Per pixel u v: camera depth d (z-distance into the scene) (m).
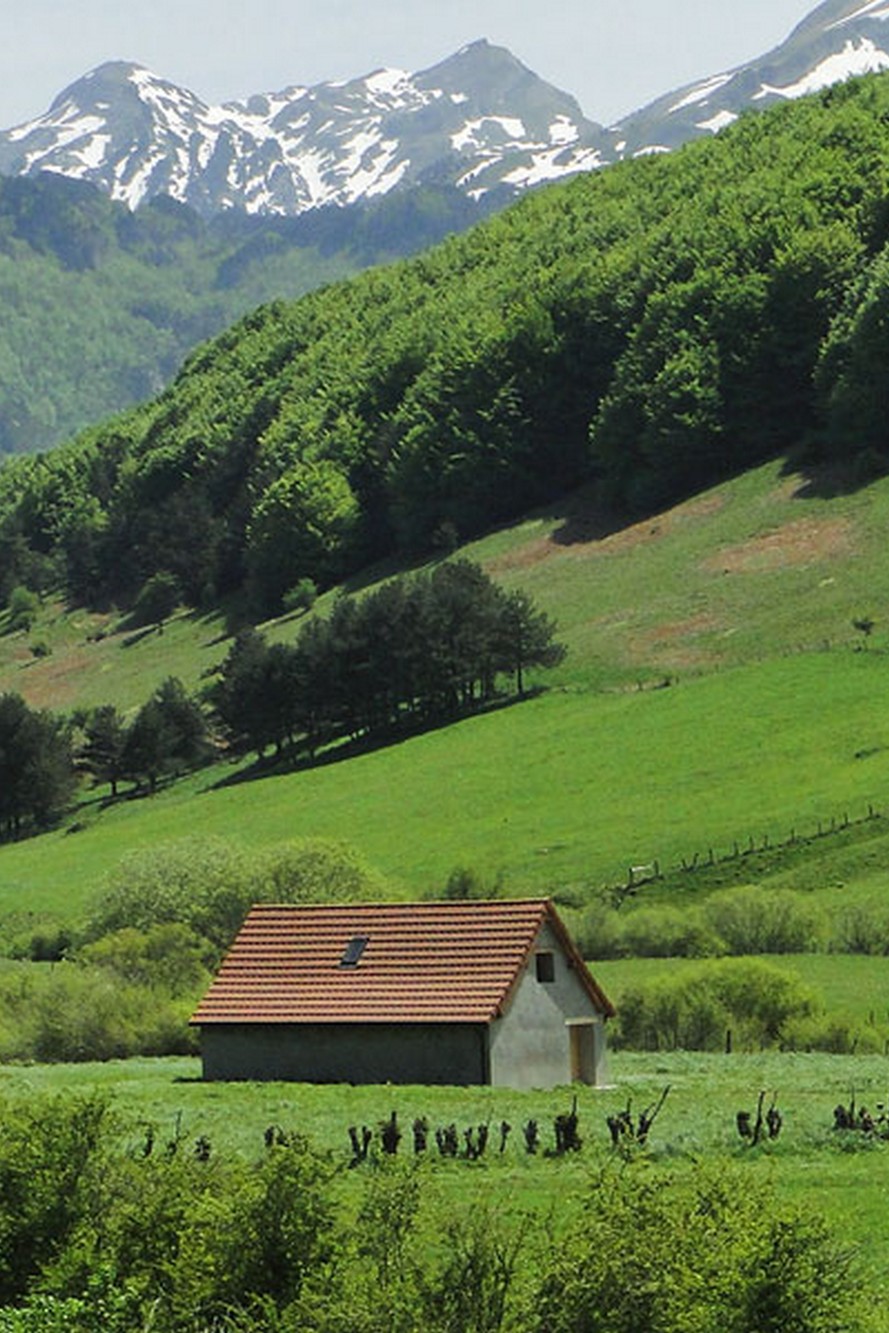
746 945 173.12
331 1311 43.19
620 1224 43.44
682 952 172.25
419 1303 43.34
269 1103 104.81
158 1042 140.75
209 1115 99.00
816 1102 101.12
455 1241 44.44
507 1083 115.06
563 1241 43.88
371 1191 46.66
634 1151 51.38
